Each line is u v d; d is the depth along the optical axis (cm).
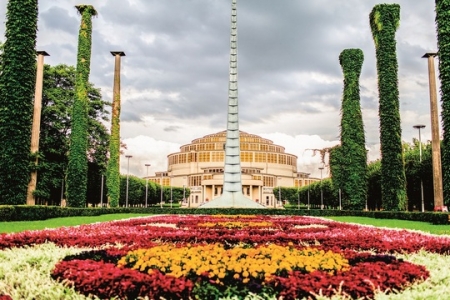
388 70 3747
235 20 5000
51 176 4491
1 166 2647
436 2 2744
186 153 12725
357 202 3991
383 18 3825
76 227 1794
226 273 709
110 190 4441
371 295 647
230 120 4791
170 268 741
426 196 5047
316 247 1099
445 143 2597
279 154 12762
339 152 4491
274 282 664
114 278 673
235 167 4703
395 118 3672
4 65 2759
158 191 9925
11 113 2694
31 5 2861
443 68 2656
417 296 628
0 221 2350
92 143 5262
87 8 3997
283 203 11381
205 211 3900
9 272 797
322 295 627
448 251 1140
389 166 3625
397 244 1199
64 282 705
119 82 4688
